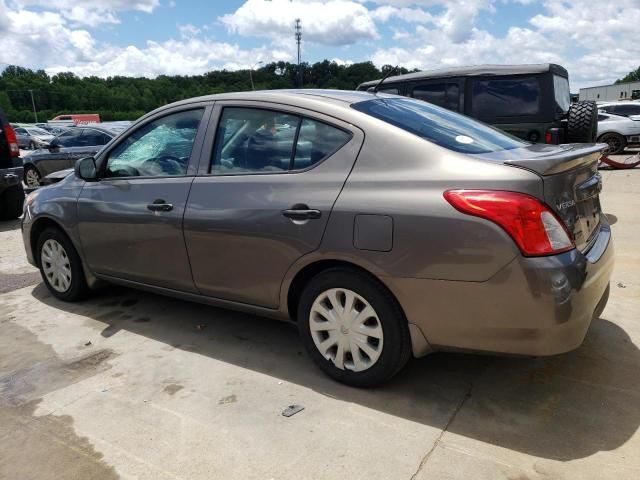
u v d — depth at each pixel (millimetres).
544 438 2623
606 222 3420
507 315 2562
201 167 3584
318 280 3094
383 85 8430
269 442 2664
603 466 2412
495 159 2758
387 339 2902
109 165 4180
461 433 2682
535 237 2486
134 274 4043
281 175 3205
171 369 3459
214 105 3625
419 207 2684
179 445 2670
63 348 3830
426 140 2877
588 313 2641
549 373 3227
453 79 7770
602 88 73312
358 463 2484
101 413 2977
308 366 3438
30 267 5957
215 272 3514
